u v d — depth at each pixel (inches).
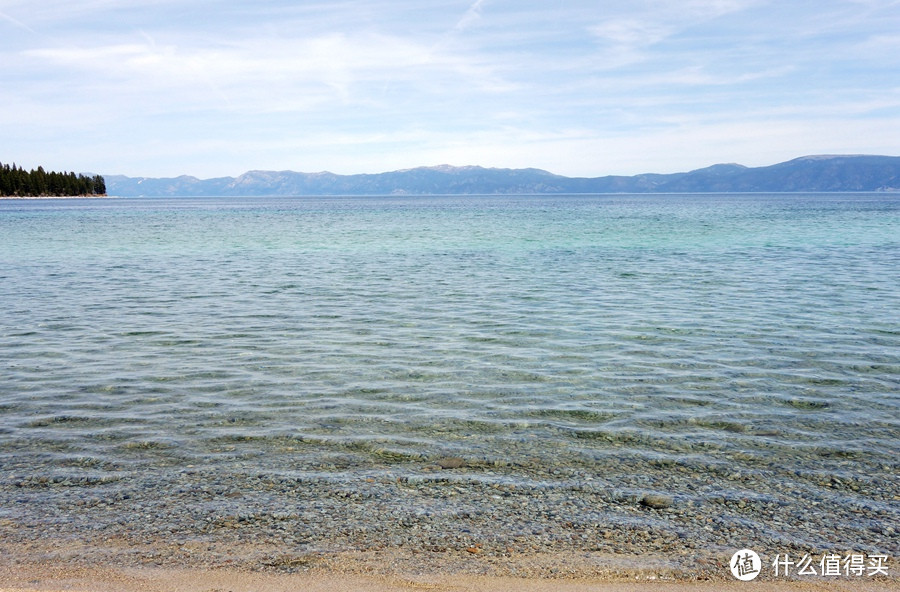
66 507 334.3
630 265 1438.2
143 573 267.9
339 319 840.9
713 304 935.0
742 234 2440.9
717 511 329.4
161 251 1819.6
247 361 633.6
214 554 285.3
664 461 393.7
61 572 269.0
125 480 367.6
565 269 1369.3
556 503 338.6
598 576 266.1
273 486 359.6
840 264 1427.2
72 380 569.3
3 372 594.2
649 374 583.5
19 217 3897.6
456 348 682.8
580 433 441.1
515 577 265.0
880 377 569.9
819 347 675.4
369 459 398.0
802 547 293.1
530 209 5959.6
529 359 636.7
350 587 255.8
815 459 395.9
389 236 2438.5
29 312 893.2
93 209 5728.3
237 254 1733.5
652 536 303.0
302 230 2827.3
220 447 417.4
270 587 255.8
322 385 553.3
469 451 410.6
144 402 508.7
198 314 878.4
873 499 342.6
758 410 486.0
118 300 992.2
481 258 1610.5
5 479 368.5
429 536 302.7
